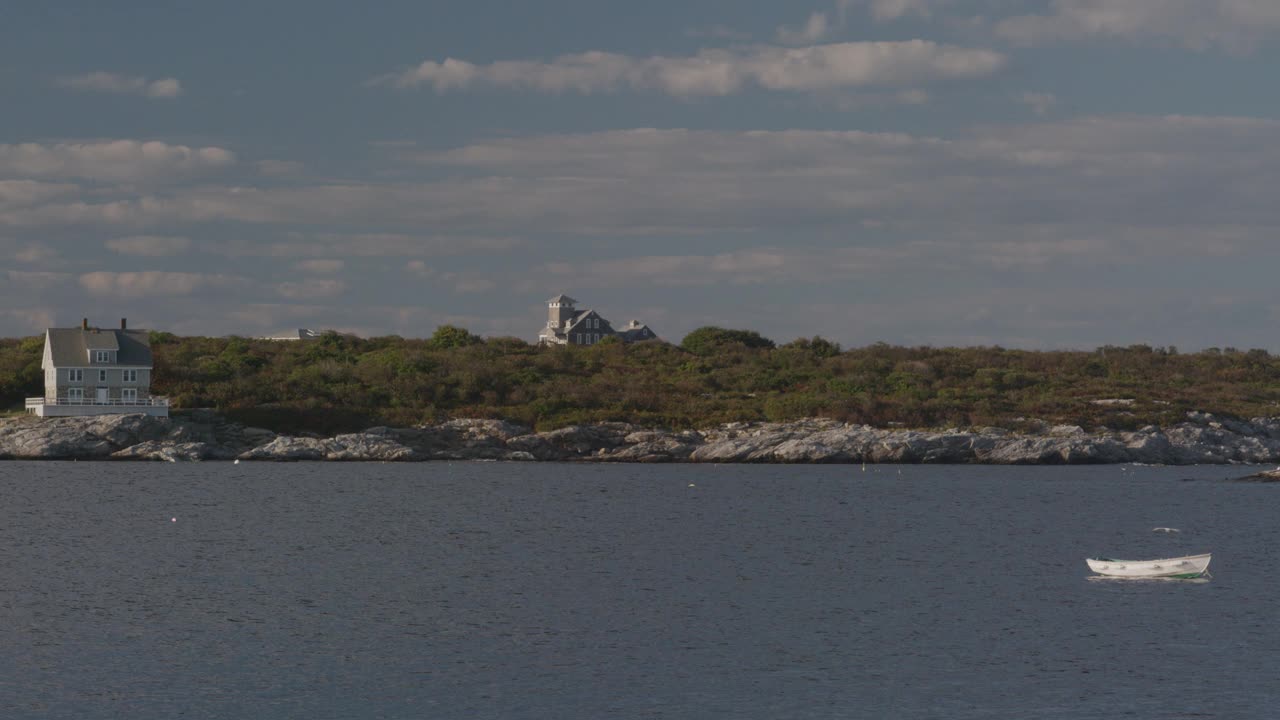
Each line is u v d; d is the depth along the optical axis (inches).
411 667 6254.9
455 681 6018.7
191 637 6801.2
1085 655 6530.5
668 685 5969.5
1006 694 5846.5
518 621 7273.6
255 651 6525.6
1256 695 5826.8
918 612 7568.9
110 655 6407.5
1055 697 5797.2
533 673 6161.4
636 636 6914.4
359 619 7288.4
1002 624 7244.1
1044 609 7667.3
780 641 6811.0
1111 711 5590.6
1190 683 6013.8
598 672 6186.0
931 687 5944.9
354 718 5467.5
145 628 6998.0
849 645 6732.3
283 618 7303.2
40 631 6889.8
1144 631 7057.1
